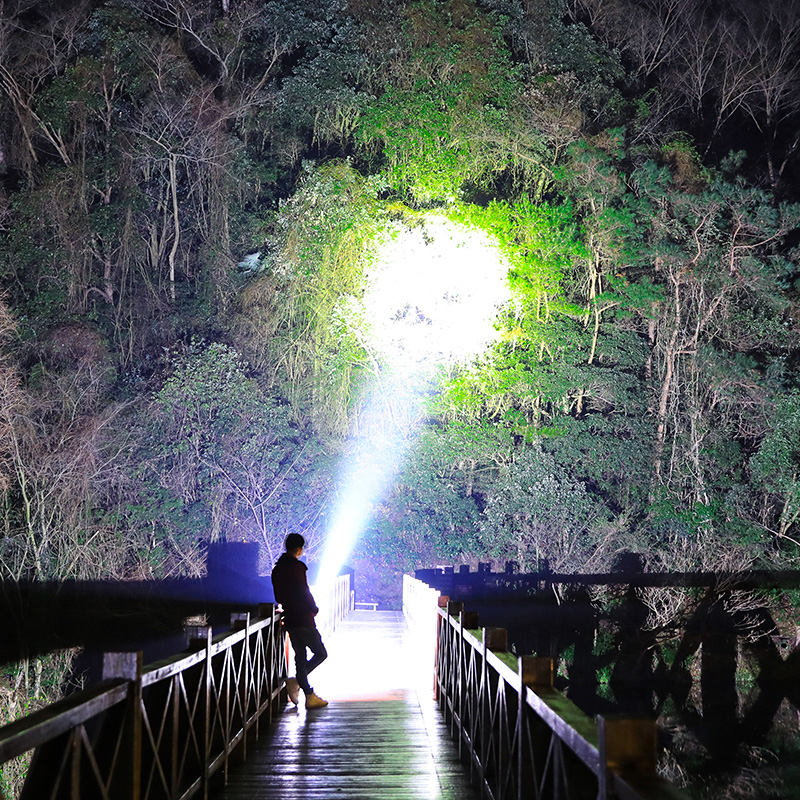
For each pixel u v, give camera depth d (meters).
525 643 19.53
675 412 25.61
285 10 33.94
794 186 33.00
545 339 25.98
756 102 36.25
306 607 8.81
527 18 32.19
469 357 25.22
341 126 31.14
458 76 28.36
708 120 36.22
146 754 4.04
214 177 31.19
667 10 36.62
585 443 25.28
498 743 5.12
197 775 5.29
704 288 26.20
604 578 20.33
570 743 3.01
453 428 26.09
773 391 24.38
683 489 24.64
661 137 31.00
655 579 20.73
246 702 6.77
